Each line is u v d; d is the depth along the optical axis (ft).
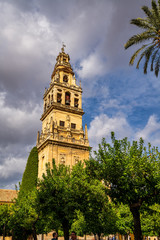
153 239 196.34
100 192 80.28
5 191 217.36
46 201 80.84
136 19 84.23
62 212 82.02
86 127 217.15
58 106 213.66
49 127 204.85
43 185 88.22
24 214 103.45
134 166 67.00
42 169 192.24
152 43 84.69
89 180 82.99
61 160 188.14
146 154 71.61
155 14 81.51
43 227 121.39
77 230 131.75
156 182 65.92
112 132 75.36
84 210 83.15
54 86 225.97
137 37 84.58
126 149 74.59
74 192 82.84
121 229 119.03
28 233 121.70
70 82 243.81
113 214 99.19
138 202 67.92
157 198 67.00
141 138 74.28
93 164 78.54
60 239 162.50
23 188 170.09
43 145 198.18
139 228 66.69
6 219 125.80
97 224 88.12
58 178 88.43
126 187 66.44
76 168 95.55
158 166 67.46
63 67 249.55
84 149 202.39
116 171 69.67
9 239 158.81
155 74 85.51
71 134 209.05
